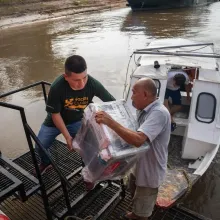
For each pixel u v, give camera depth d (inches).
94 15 1019.9
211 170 211.9
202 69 219.9
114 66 457.4
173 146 219.1
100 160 97.8
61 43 638.5
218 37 617.9
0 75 453.7
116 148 95.7
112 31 738.8
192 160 202.2
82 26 829.2
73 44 622.2
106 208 139.2
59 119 120.0
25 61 522.3
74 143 118.0
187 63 231.8
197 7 1069.1
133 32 715.4
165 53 233.8
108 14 1029.2
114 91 366.3
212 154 190.1
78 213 136.9
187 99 247.9
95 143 104.8
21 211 162.4
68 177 146.9
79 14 1037.8
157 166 112.2
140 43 602.9
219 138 193.9
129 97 217.9
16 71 470.9
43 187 117.1
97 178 108.3
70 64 107.2
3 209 163.9
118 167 102.1
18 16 911.0
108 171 102.0
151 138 99.5
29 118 304.2
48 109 118.7
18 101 348.2
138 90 104.2
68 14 1015.6
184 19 855.1
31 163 167.8
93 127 104.5
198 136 194.7
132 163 103.4
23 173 123.0
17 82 421.7
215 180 203.3
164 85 212.1
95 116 96.7
